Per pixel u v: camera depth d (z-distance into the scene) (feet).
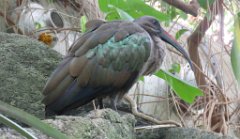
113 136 20.63
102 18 36.01
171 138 24.58
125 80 25.34
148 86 36.29
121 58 24.99
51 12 34.81
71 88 23.34
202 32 34.22
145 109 35.86
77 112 26.21
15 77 22.82
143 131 25.54
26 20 33.86
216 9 32.89
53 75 23.18
